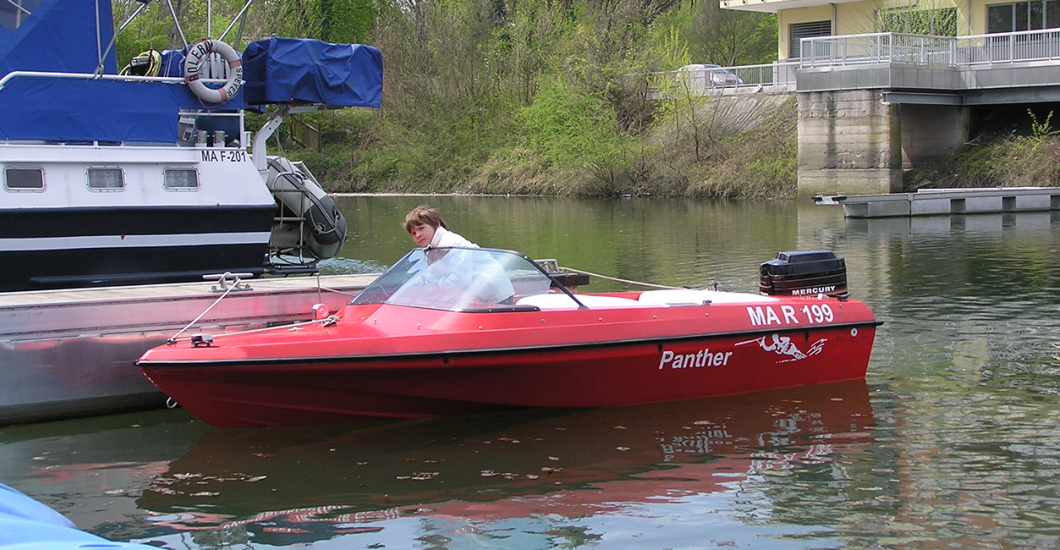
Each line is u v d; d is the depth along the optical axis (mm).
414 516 5219
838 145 29703
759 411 7176
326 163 46594
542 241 19844
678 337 7250
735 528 4992
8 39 10188
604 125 38406
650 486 5621
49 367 7199
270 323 8055
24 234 9828
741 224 23078
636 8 43875
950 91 29625
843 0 37656
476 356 6629
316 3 49250
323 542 4895
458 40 45219
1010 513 5137
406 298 7141
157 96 10664
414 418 6969
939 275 13664
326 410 6746
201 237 10812
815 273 8273
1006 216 24141
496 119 44844
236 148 11023
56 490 5730
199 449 6445
